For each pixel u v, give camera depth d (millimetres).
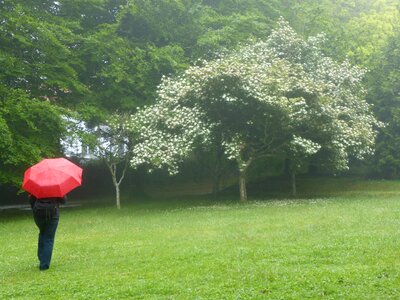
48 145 21438
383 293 5852
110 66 23344
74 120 23234
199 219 14914
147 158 20688
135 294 6367
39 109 20078
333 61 26000
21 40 20516
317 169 33781
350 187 28125
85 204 25688
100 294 6422
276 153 23109
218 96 20438
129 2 25203
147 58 24516
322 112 20422
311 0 35969
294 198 22609
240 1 30078
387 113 30438
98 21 27172
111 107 24234
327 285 6211
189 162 29312
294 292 6031
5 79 21906
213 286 6496
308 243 9234
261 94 19359
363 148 22984
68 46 24203
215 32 25953
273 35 24016
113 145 23172
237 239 10195
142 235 11875
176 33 26438
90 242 11172
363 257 7793
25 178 8258
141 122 21859
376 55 32281
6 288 7133
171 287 6543
